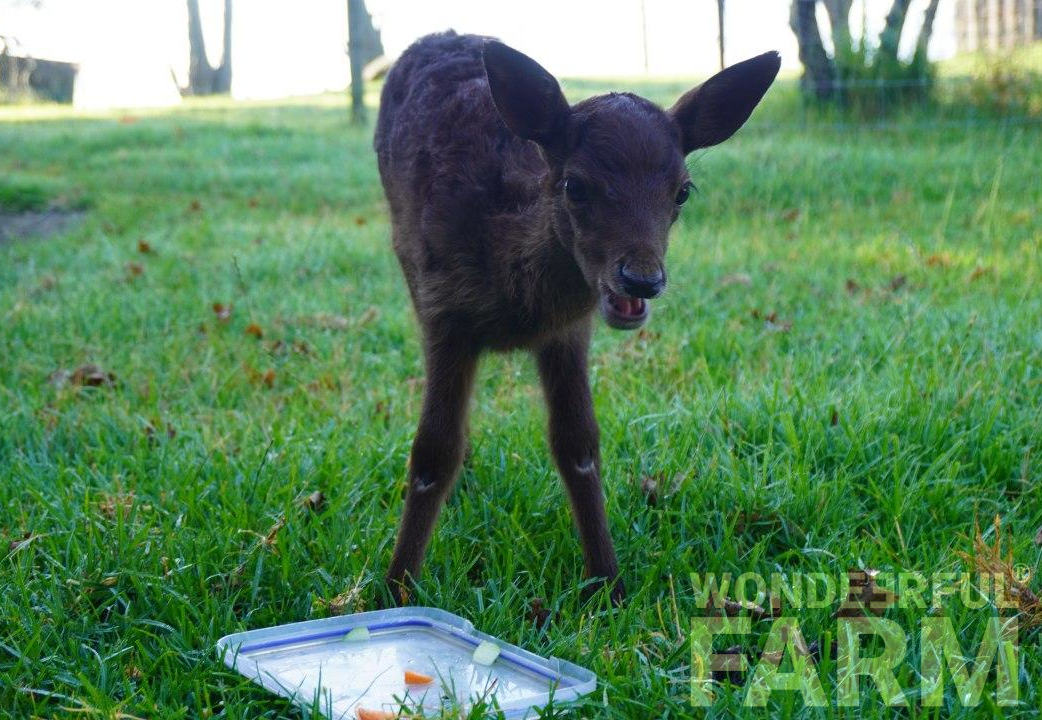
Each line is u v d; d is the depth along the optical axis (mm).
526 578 1354
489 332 1346
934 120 4055
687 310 2131
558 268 1302
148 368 1930
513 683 1158
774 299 2180
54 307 2277
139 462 1558
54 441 1658
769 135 3984
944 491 1443
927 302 2033
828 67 4367
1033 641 1222
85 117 6961
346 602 1271
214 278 2549
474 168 1356
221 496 1441
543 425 1608
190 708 1147
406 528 1324
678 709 1119
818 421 1560
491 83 1264
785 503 1418
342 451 1577
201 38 13234
